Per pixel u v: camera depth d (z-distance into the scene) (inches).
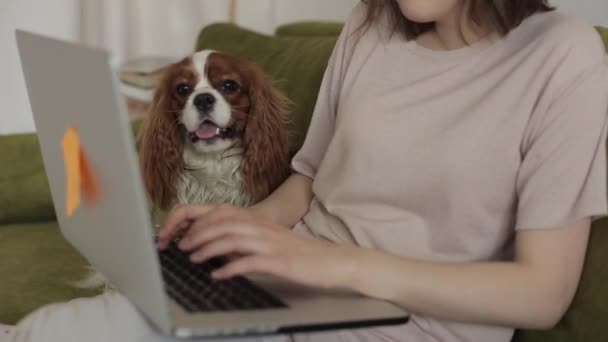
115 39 114.8
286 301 37.8
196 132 64.1
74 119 37.0
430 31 49.7
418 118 45.3
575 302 43.5
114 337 38.8
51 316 40.2
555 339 44.3
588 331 42.4
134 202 32.5
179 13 118.4
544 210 39.9
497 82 43.7
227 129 64.9
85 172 37.7
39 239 70.0
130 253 35.2
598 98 40.8
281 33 86.1
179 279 40.1
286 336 42.6
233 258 41.9
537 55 42.6
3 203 73.3
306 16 120.4
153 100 68.1
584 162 40.1
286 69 71.2
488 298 39.1
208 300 36.9
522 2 44.2
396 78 48.2
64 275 63.0
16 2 91.4
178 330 32.8
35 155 75.9
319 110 55.1
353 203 47.6
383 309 37.2
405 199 45.2
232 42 79.2
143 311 37.0
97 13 113.3
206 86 64.5
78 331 39.2
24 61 43.1
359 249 40.1
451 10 46.5
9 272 63.2
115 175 33.7
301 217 54.2
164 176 67.1
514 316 39.6
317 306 37.1
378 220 46.1
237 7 117.5
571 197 39.8
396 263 39.5
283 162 66.6
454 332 43.3
